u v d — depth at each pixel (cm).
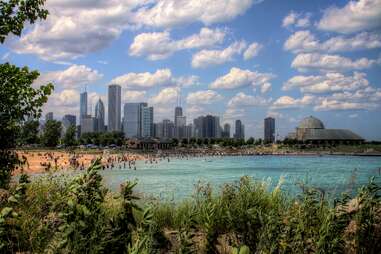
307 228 591
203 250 607
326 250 557
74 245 502
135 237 565
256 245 586
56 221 624
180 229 612
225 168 11506
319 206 644
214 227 635
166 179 5438
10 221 611
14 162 949
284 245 554
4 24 949
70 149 19538
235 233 621
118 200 575
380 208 654
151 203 823
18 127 941
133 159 17012
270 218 575
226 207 675
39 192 833
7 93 910
